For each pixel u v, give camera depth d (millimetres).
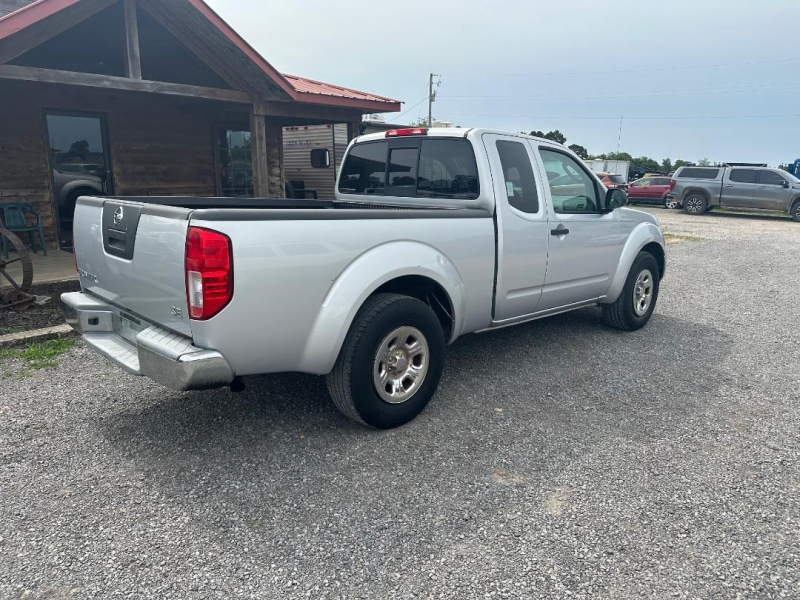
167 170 11531
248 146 12695
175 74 10430
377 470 3230
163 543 2592
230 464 3273
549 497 2994
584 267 5238
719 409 4141
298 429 3713
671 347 5594
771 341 5859
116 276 3518
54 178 10125
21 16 6160
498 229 4324
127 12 7246
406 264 3627
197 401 4109
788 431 3799
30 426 3691
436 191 4648
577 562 2502
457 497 2982
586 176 5328
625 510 2885
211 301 2869
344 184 5477
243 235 2924
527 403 4188
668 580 2402
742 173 21516
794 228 18234
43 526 2695
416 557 2523
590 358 5203
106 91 10117
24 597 2256
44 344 5199
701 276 9734
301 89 10047
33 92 9609
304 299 3195
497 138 4488
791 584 2385
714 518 2834
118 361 3330
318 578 2391
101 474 3150
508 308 4586
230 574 2404
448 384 4527
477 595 2305
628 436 3697
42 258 9023
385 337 3533
